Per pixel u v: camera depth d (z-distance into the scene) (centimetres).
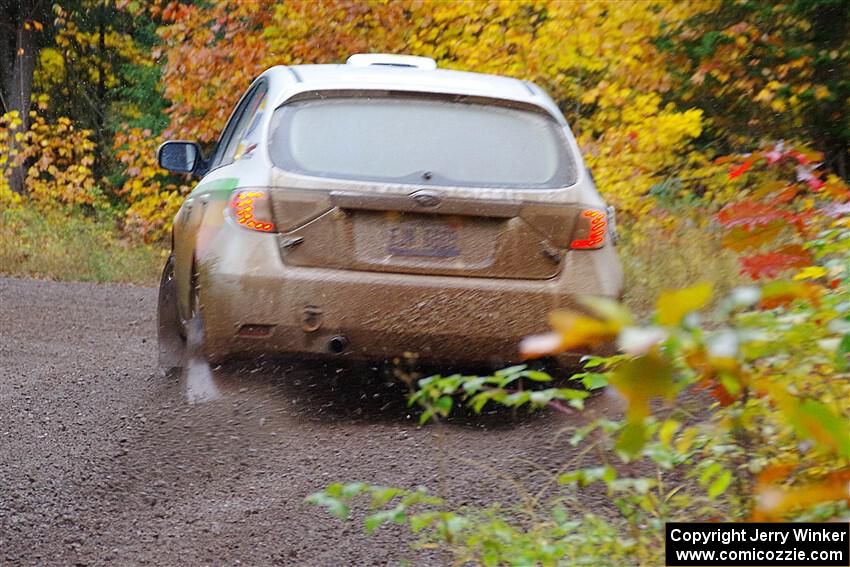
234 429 1058
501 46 2897
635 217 2605
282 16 3173
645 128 2700
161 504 877
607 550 609
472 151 1127
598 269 1111
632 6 2852
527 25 2942
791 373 560
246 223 1081
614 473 556
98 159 6194
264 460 978
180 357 1405
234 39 3231
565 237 1106
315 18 3106
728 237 595
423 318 1074
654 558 588
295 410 1112
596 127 2911
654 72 2952
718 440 651
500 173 1120
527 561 572
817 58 2867
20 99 6084
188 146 1546
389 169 1105
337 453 993
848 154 3050
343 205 1075
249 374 1130
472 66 2872
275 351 1077
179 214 1420
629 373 241
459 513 809
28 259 3162
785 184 634
